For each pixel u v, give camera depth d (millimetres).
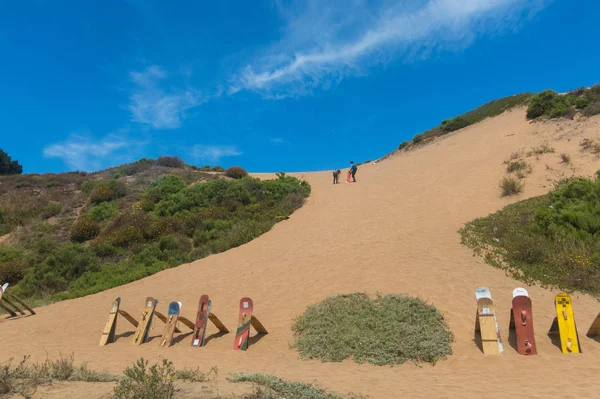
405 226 17438
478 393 6297
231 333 10625
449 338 8883
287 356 8781
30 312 14961
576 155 21344
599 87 29609
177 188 28438
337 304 10297
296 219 21703
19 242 24078
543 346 8445
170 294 14367
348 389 6531
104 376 6344
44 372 6145
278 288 13164
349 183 29750
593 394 6051
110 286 16984
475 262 13055
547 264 12500
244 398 5203
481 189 20719
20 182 34969
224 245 19172
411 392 6371
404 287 11570
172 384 5469
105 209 27125
